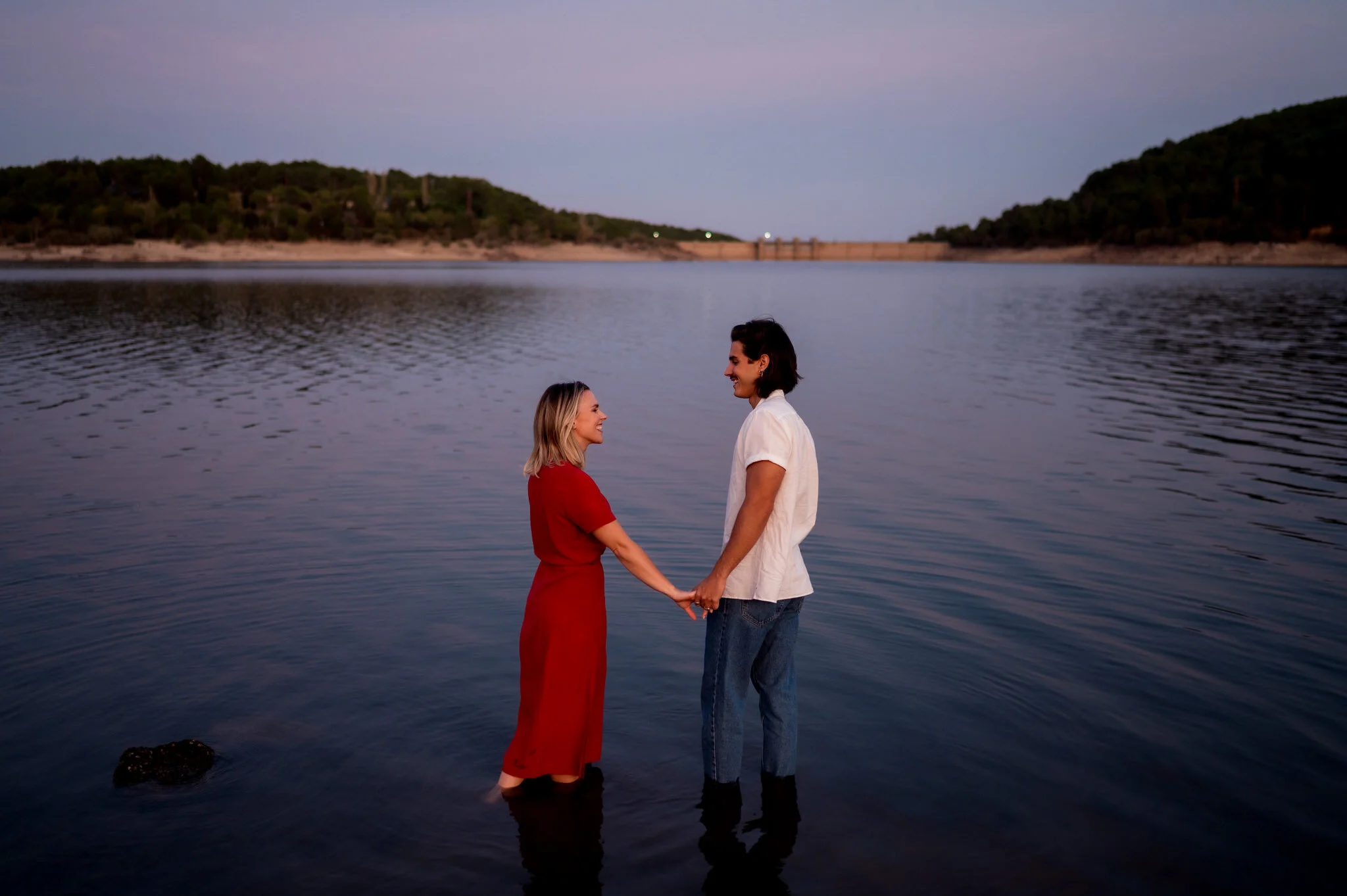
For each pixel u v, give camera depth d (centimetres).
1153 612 542
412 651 482
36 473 896
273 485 853
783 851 320
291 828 331
